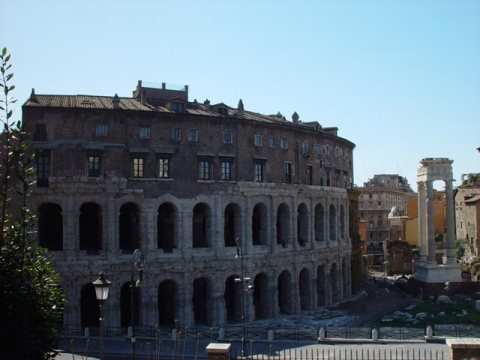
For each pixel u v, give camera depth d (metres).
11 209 64.75
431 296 98.94
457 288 99.19
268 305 82.38
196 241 82.00
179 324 73.50
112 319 69.31
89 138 70.88
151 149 73.56
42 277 30.61
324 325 76.62
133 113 72.75
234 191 78.81
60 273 68.06
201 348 60.31
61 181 68.94
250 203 80.38
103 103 75.12
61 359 55.25
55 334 30.98
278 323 78.12
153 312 72.00
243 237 79.38
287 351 56.84
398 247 146.12
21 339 28.16
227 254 77.31
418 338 61.03
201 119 77.19
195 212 82.31
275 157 85.31
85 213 77.06
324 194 95.38
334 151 102.19
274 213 83.62
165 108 77.69
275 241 83.19
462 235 146.00
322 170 96.50
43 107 69.38
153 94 83.38
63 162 69.62
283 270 84.56
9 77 27.31
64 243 68.75
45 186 69.00
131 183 72.00
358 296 106.69
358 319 81.69
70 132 70.25
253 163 81.75
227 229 85.75
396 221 177.75
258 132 83.12
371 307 93.25
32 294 28.81
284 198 86.00
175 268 73.56
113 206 70.69
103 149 70.88
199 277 75.38
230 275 77.50
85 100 75.94
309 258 89.81
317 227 96.69
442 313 80.62
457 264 102.75
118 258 70.56
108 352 58.88
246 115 89.25
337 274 100.12
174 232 75.38
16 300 28.06
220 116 78.38
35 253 30.89
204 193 76.62
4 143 29.98
